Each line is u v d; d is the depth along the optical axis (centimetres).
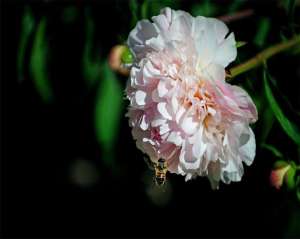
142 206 132
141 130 77
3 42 108
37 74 104
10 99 116
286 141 86
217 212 118
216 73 74
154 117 75
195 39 75
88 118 114
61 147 124
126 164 114
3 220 139
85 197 136
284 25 90
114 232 134
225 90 74
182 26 75
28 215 139
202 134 75
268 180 89
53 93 106
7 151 128
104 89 100
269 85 83
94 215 136
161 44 75
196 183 113
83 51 103
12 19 106
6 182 135
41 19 101
